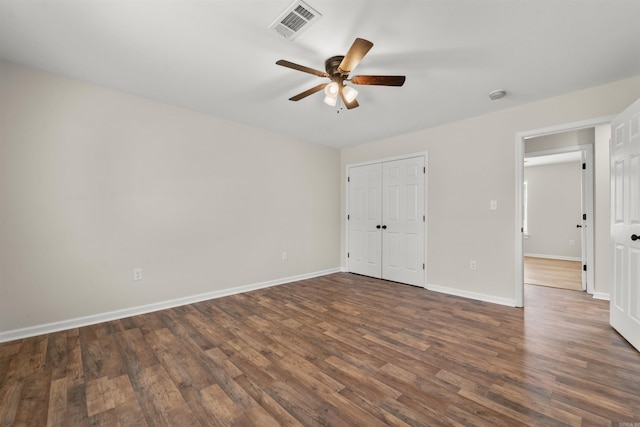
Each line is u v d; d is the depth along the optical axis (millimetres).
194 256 3262
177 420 1397
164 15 1708
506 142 3170
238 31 1862
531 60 2191
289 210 4281
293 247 4328
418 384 1681
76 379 1732
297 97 2295
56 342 2225
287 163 4250
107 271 2688
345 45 2004
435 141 3783
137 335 2363
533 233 6848
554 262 6012
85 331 2439
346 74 2094
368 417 1414
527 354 2021
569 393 1577
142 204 2893
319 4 1619
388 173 4352
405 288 3881
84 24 1788
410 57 2150
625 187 2250
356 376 1769
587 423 1349
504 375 1761
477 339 2275
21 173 2289
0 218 2211
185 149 3189
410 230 4062
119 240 2758
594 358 1956
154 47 2043
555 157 5859
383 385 1675
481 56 2139
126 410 1468
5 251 2230
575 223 6301
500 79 2496
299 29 1832
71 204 2506
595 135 3373
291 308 3051
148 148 2928
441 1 1591
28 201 2318
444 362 1925
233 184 3615
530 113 3002
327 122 3652
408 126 3787
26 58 2188
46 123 2391
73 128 2514
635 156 2105
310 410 1468
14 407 1484
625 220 2246
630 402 1494
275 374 1794
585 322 2621
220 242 3484
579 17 1712
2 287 2221
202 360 1963
